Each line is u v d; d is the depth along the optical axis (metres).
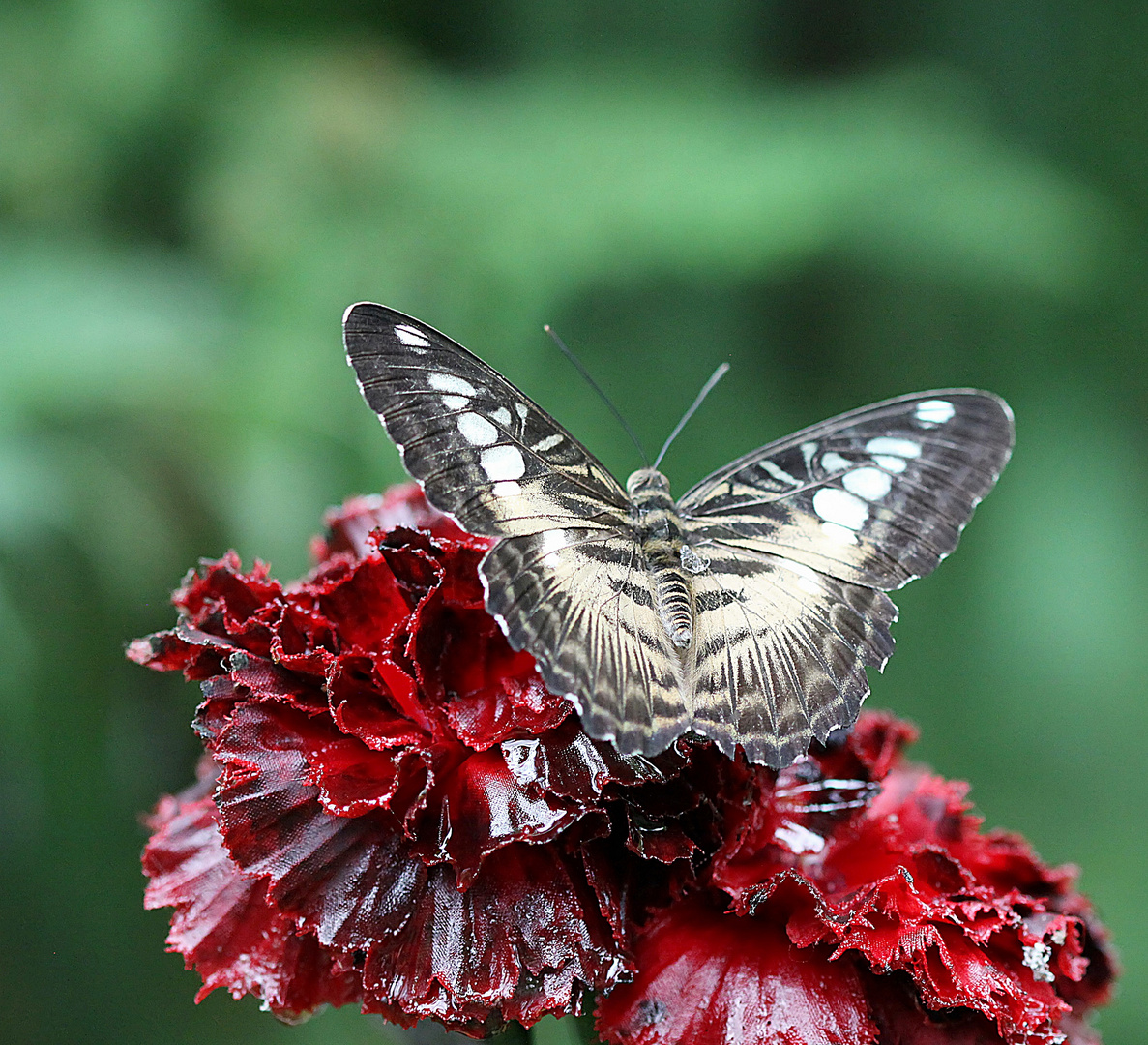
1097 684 1.37
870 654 0.77
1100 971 0.77
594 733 0.75
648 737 0.75
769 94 1.32
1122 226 1.44
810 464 0.79
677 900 0.76
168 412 0.97
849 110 1.28
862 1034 0.75
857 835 0.77
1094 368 1.48
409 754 0.75
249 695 0.76
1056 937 0.76
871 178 1.21
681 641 0.76
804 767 0.77
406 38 1.36
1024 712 1.37
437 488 0.75
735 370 1.36
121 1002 1.03
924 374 1.46
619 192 1.16
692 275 1.26
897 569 0.78
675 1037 0.75
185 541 0.97
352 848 0.75
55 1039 1.00
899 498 0.78
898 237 1.24
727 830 0.76
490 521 0.76
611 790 0.75
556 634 0.75
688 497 0.79
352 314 0.76
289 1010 0.76
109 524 0.93
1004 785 1.35
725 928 0.76
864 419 0.79
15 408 0.93
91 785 0.97
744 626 0.77
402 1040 0.77
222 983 0.76
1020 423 1.46
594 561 0.76
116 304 1.02
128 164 1.16
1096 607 1.38
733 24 1.39
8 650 0.91
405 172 1.18
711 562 0.77
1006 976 0.75
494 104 1.26
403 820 0.75
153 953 1.04
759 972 0.76
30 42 1.13
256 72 1.20
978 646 1.40
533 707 0.75
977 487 0.78
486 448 0.76
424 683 0.75
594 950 0.75
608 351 1.32
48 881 0.99
